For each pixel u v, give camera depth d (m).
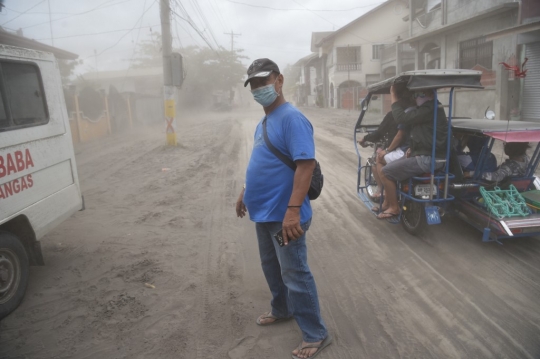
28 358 2.92
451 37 17.98
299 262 2.71
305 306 2.79
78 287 3.97
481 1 15.57
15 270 3.63
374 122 6.19
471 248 4.52
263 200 2.71
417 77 4.23
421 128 4.53
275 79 2.63
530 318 3.16
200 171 9.60
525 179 4.71
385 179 4.91
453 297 3.53
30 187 3.90
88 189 8.25
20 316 3.48
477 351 2.81
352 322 3.24
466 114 16.44
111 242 5.14
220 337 3.11
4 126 3.60
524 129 4.13
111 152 13.86
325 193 7.26
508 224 4.09
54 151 4.31
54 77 4.40
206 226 5.70
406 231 5.13
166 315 3.43
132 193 7.75
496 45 14.73
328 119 24.89
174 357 2.88
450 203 4.94
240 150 12.80
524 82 13.70
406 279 3.90
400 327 3.14
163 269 4.31
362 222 5.63
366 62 37.88
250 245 4.98
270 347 2.98
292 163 2.62
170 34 12.95
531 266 4.03
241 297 3.71
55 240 5.25
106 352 2.96
